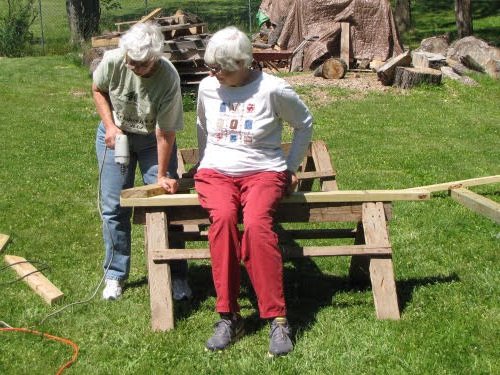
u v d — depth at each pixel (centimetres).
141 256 417
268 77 312
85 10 1631
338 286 373
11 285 376
